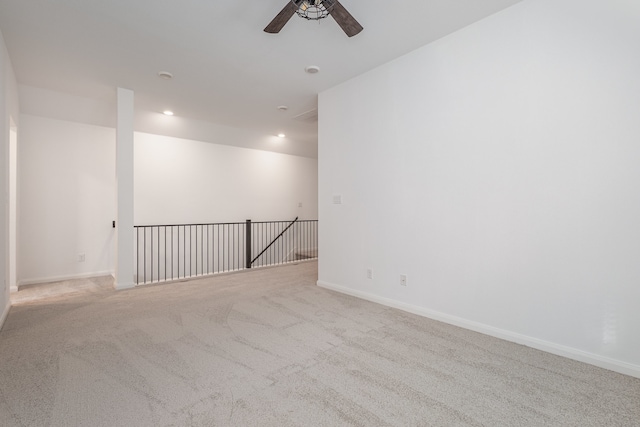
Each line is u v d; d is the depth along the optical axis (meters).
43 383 1.79
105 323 2.77
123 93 3.93
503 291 2.44
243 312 3.08
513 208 2.39
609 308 1.99
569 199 2.13
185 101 4.43
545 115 2.23
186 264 5.95
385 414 1.54
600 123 2.02
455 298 2.73
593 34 2.04
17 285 3.96
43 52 3.06
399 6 2.38
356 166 3.61
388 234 3.28
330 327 2.68
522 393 1.72
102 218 4.85
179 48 3.00
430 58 2.90
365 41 2.87
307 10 2.11
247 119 5.34
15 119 3.70
